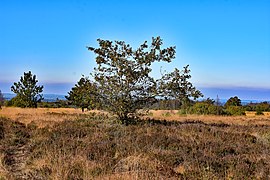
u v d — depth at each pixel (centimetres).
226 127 1709
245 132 1523
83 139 1221
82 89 1750
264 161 888
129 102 1698
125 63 1675
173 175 744
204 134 1352
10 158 1010
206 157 909
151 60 1703
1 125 1680
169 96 1738
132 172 725
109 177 704
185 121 2077
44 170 795
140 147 1017
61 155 899
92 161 870
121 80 1709
